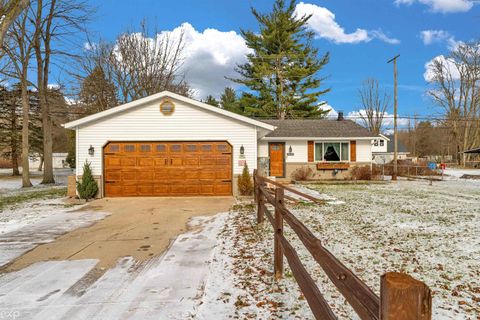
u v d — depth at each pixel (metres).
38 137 24.97
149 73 20.22
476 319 2.66
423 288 0.93
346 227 5.88
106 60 19.36
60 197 10.99
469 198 9.59
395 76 17.81
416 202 8.82
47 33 15.77
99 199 10.09
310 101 25.78
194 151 10.56
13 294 3.36
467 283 3.38
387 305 0.95
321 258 1.87
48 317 2.85
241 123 10.62
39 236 5.77
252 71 26.25
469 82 31.89
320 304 1.83
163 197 10.38
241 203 9.16
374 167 18.23
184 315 2.84
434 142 47.16
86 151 10.32
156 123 10.48
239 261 4.22
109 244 5.23
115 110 10.20
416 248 4.58
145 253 4.73
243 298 3.14
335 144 17.03
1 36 4.62
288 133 17.16
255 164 10.59
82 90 18.48
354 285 1.34
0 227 6.50
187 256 4.54
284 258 4.33
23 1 4.80
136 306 3.03
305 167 16.75
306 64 26.00
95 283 3.63
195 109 10.55
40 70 16.14
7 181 19.97
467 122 32.44
